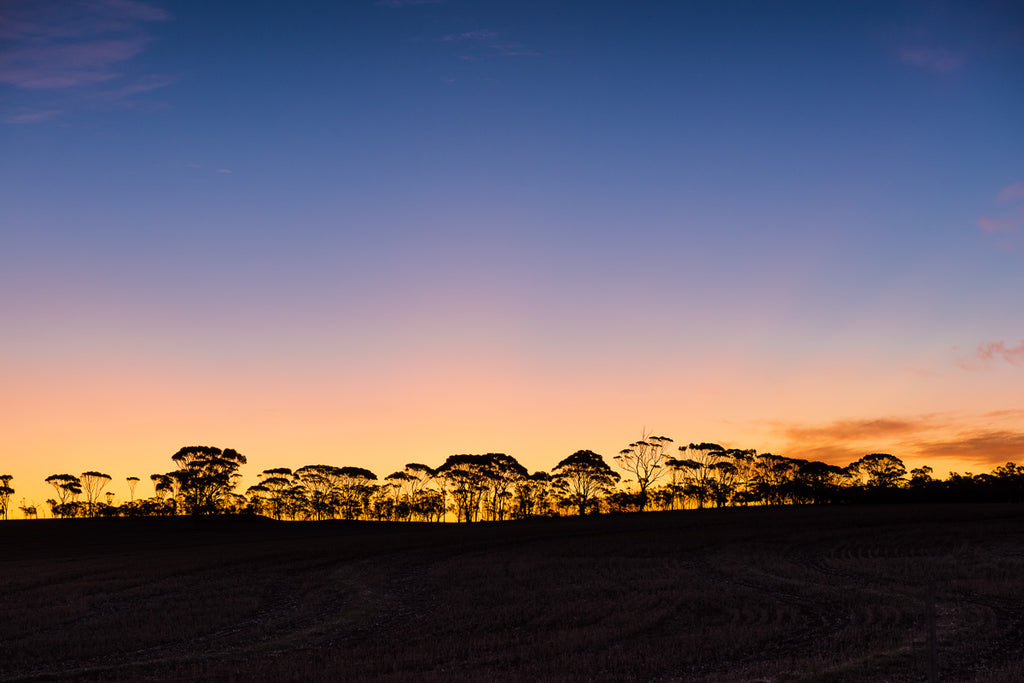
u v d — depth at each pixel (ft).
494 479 465.88
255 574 176.14
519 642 98.78
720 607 122.42
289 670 86.99
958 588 131.64
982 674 70.90
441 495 483.92
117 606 135.33
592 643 95.81
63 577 171.01
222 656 97.40
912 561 172.24
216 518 435.53
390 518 485.15
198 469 390.01
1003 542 213.25
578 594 136.77
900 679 71.72
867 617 108.17
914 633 93.56
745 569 168.14
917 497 461.78
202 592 150.20
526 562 184.03
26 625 115.96
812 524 268.82
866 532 240.53
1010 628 97.09
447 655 92.17
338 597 146.30
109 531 366.02
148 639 106.32
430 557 202.08
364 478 488.85
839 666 76.07
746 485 511.81
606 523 301.22
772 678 72.79
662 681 76.33
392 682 76.48
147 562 201.87
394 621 121.90
